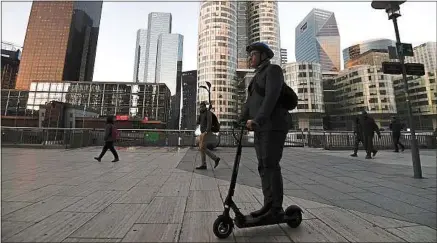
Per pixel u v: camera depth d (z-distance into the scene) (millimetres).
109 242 2412
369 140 9961
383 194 4406
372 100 89625
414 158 6039
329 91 109688
